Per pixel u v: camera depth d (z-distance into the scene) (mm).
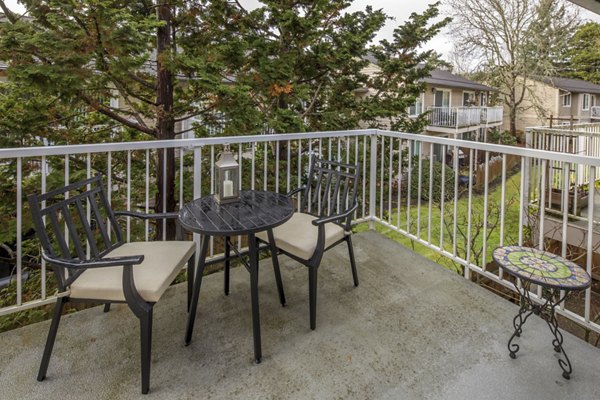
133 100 6383
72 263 1538
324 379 1729
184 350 1933
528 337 2025
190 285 2248
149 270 1778
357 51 6703
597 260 4016
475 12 16000
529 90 17000
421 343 1979
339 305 2346
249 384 1703
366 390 1664
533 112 18234
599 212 4402
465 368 1797
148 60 4883
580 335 3270
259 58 5715
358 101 7551
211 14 5453
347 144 3412
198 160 2611
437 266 2887
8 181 4578
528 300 1915
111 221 2125
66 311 3441
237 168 2207
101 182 2104
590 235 2051
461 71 17781
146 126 5523
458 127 13922
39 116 4852
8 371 1775
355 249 3191
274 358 1870
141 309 1596
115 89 5184
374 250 3176
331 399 1618
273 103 6199
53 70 3893
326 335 2049
